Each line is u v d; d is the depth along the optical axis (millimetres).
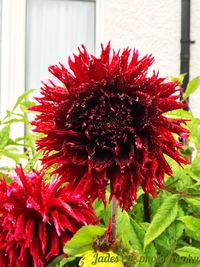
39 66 2039
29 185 571
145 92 472
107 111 462
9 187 562
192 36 2168
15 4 1947
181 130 470
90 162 448
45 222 557
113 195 461
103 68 466
